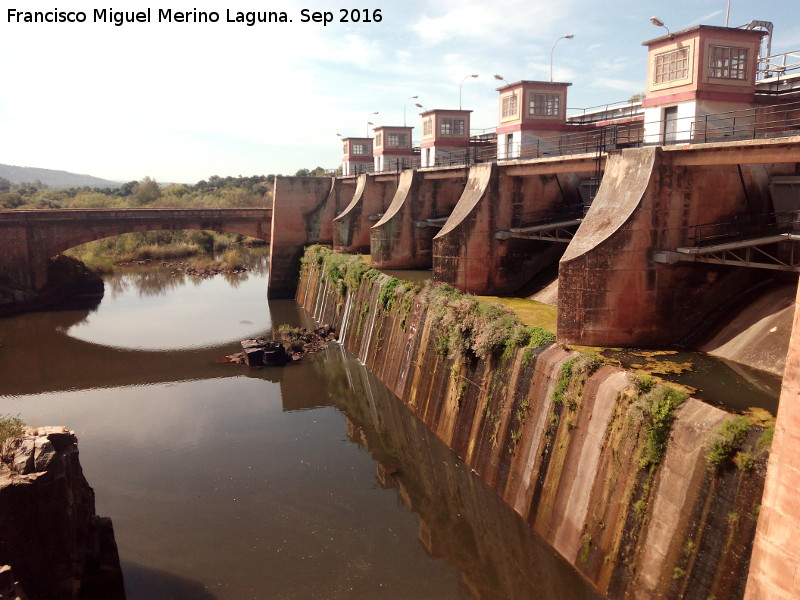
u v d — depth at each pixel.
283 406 33.12
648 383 16.91
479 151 53.56
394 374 33.31
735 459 13.77
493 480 22.23
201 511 22.84
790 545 11.65
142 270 79.06
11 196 114.88
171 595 18.25
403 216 46.03
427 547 20.72
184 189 151.25
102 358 41.53
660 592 14.65
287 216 61.06
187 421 31.17
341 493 24.14
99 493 24.11
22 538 14.92
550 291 33.03
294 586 18.73
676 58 25.94
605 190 24.11
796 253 23.11
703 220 23.45
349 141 78.06
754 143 19.34
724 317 23.36
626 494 16.27
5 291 53.94
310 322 50.84
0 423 16.69
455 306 27.28
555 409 19.64
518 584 18.80
